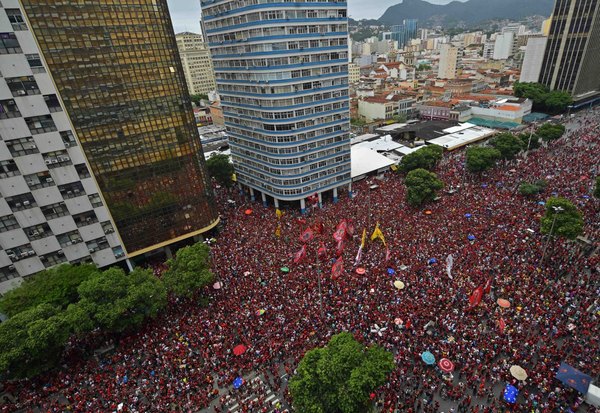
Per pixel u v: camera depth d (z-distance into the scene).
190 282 47.69
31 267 52.66
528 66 170.62
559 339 40.62
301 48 69.00
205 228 70.12
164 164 62.00
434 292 48.44
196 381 38.72
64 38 49.28
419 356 39.59
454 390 35.69
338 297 49.28
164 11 56.06
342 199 86.19
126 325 43.66
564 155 96.69
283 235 69.50
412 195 73.44
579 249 56.81
